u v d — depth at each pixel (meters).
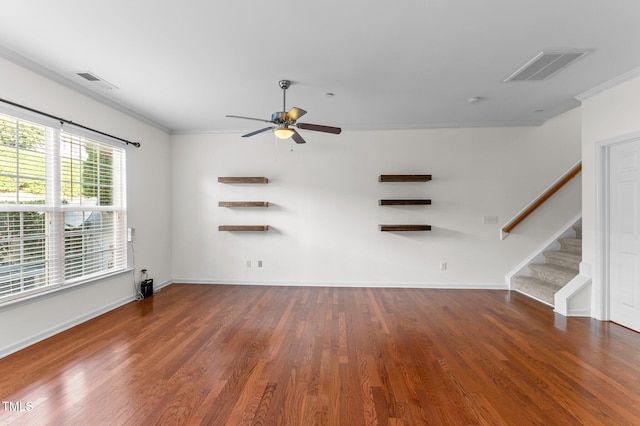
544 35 2.52
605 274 3.63
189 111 4.43
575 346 2.95
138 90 3.67
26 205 2.99
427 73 3.22
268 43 2.64
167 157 5.36
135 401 2.10
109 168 4.11
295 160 5.30
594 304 3.71
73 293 3.46
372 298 4.56
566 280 4.12
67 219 3.45
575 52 2.78
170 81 3.41
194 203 5.44
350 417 1.95
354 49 2.74
